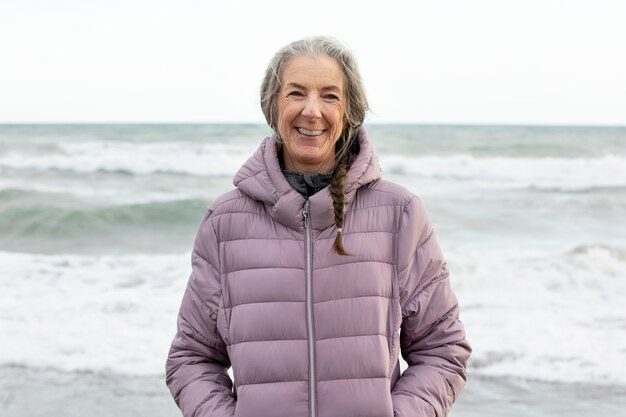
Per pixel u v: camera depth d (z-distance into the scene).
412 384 2.36
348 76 2.38
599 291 10.09
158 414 5.88
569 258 11.72
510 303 9.41
